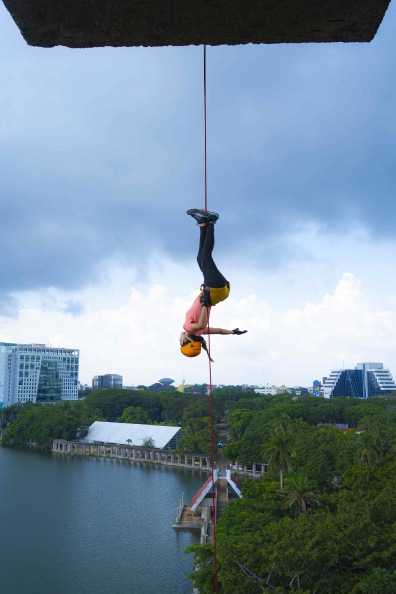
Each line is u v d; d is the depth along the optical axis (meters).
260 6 6.28
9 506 96.56
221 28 6.78
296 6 6.31
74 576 62.75
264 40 7.14
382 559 39.16
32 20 6.75
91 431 185.62
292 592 36.44
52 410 199.00
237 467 135.25
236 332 10.77
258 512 57.91
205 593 42.28
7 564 66.69
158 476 130.00
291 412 164.62
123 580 61.66
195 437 143.50
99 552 71.44
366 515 41.06
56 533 80.06
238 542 43.12
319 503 59.12
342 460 75.06
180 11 6.39
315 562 37.84
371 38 7.13
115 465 148.00
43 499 102.56
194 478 127.19
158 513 92.31
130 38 7.11
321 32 6.93
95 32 6.96
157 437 168.75
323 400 198.25
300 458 80.06
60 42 7.30
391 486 59.97
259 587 38.75
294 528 41.59
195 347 10.84
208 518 83.88
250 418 160.75
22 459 158.00
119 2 6.23
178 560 68.44
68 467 143.12
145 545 74.56
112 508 95.81
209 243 10.32
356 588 37.06
